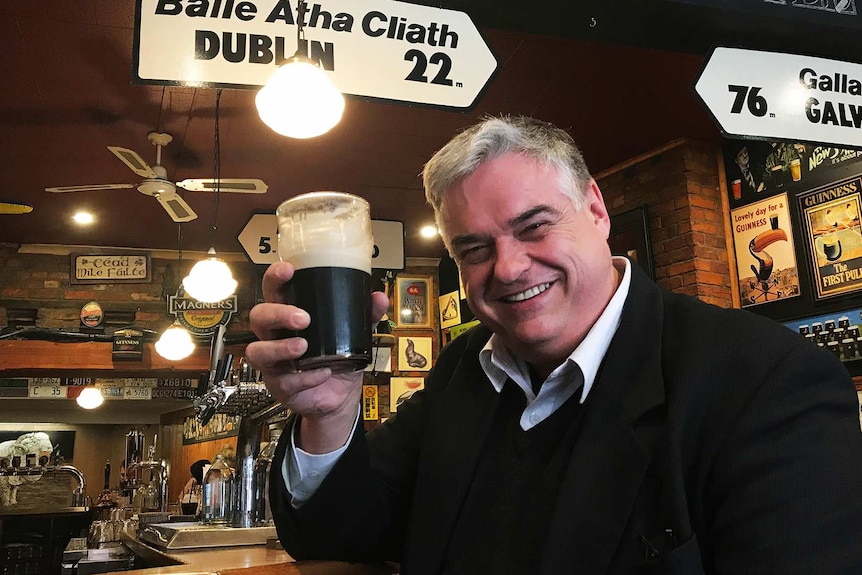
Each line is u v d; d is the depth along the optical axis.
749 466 0.96
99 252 6.22
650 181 4.57
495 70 2.09
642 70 3.54
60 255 6.18
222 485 2.64
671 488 1.01
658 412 1.08
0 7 2.88
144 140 4.14
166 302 6.31
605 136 4.33
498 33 3.17
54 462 5.15
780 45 2.50
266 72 1.89
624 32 2.37
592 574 1.01
